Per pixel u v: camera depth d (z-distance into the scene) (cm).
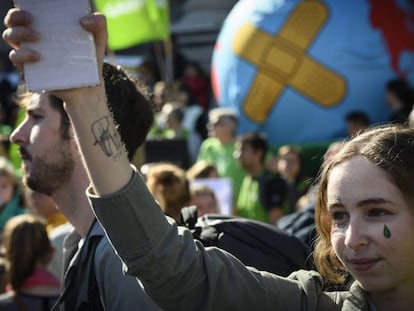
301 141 885
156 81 1298
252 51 892
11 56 161
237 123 826
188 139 960
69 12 160
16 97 305
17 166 711
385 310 180
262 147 675
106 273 220
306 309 187
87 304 224
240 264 186
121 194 168
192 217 265
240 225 270
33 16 160
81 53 160
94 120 169
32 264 361
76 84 160
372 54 881
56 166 248
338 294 190
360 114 840
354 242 175
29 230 360
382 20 891
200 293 177
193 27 1446
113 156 170
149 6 850
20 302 357
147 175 388
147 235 169
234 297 180
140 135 262
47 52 160
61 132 248
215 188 571
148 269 170
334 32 880
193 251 175
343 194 178
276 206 645
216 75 945
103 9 837
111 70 260
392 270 175
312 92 875
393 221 175
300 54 879
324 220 195
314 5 888
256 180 664
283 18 888
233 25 917
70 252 263
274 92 884
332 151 309
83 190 249
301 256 270
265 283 185
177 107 959
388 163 176
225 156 763
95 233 229
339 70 874
